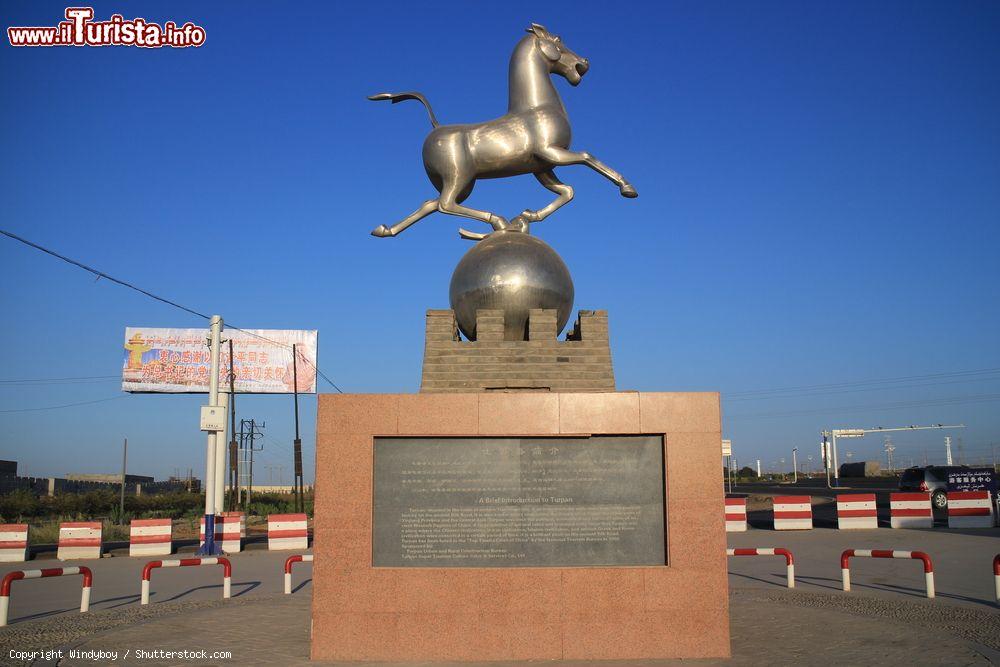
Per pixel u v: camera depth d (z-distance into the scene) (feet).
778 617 39.06
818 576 54.19
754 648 32.50
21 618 41.91
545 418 31.89
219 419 71.67
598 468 31.78
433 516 31.42
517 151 41.78
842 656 31.17
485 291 38.78
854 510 80.84
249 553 74.95
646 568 30.96
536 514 31.48
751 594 46.60
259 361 155.33
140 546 73.72
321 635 30.78
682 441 31.68
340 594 30.89
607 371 37.04
